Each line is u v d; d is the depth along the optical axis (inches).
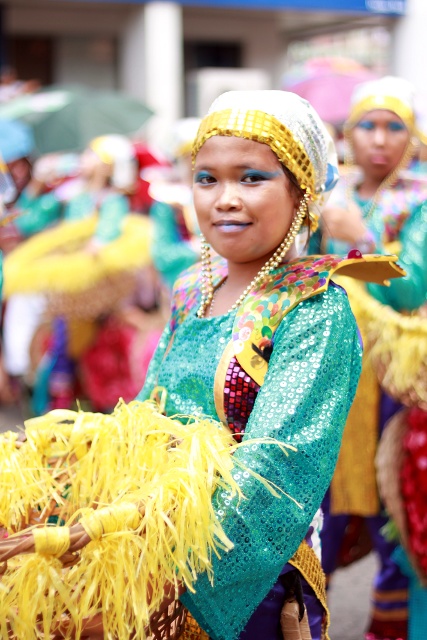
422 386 198.2
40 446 133.1
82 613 106.4
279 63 923.4
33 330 449.1
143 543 108.1
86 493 133.0
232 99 127.8
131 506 107.9
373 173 228.2
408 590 217.6
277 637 131.0
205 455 114.0
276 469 117.2
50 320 402.9
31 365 426.3
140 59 778.2
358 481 214.8
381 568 221.8
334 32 911.7
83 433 131.7
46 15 813.9
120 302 391.2
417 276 203.9
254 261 134.9
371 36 1005.2
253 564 115.9
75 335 400.2
